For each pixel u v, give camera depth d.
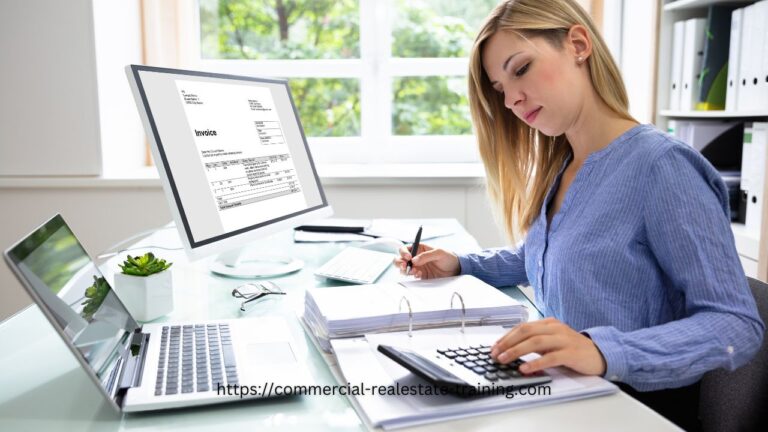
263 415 0.69
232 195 1.23
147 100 1.08
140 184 2.38
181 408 0.71
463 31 2.78
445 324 0.92
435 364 0.74
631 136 0.98
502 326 0.93
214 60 2.76
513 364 0.76
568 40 1.00
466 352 0.80
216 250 1.15
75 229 2.42
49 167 2.39
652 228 0.90
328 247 1.60
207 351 0.84
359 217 2.49
